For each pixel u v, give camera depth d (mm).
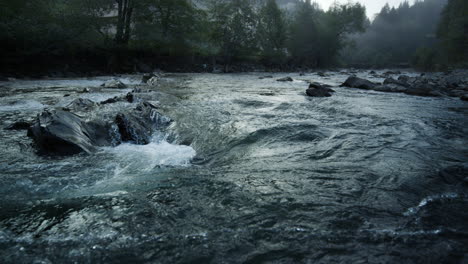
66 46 23734
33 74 20391
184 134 6125
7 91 12312
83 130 5336
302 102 10383
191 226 2736
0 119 7070
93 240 2494
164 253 2336
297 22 55344
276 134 6109
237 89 14680
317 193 3463
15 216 2873
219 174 4078
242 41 42594
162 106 8828
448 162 4625
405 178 3918
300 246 2443
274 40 50938
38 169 4113
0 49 19344
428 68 49625
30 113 7852
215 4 41875
